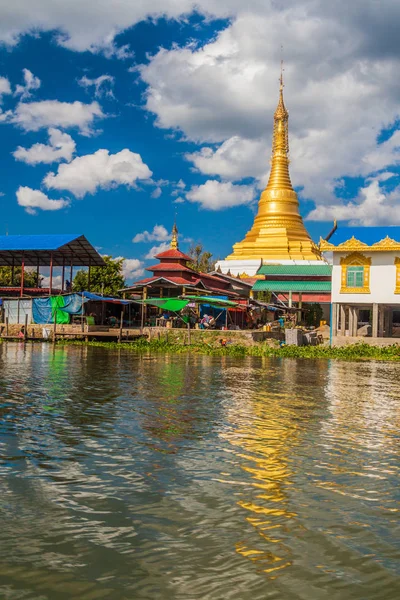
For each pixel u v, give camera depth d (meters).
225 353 40.56
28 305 53.88
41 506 8.92
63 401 17.95
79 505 8.98
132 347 44.09
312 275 73.75
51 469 10.71
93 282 70.12
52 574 6.96
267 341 45.94
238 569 7.12
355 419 15.84
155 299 49.06
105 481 10.09
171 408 17.05
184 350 42.34
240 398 19.27
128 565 7.19
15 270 75.88
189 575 6.97
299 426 14.75
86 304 53.16
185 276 60.25
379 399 19.70
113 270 71.62
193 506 9.01
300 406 17.88
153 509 8.87
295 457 11.75
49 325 52.38
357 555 7.51
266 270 76.00
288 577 6.95
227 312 53.69
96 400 18.27
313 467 11.09
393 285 44.00
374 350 40.75
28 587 6.67
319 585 6.79
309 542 7.85
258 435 13.62
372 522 8.52
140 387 21.55
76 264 65.69
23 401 17.84
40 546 7.64
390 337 46.72
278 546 7.72
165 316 52.84
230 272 82.19
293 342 46.09
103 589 6.66
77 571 7.04
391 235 45.81
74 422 14.76
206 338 46.88
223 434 13.66
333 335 45.25
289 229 86.25
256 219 89.44
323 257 85.50
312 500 9.34
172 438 13.18
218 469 10.86
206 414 16.16
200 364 31.97
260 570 7.11
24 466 10.87
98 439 12.98
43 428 13.99
